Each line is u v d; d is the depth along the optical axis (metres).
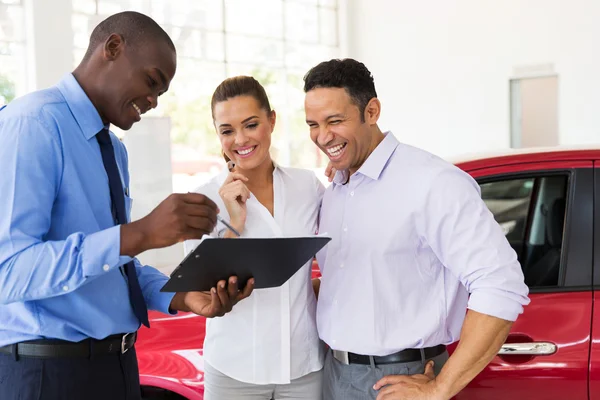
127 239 1.54
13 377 1.67
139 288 1.89
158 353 2.62
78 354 1.70
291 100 11.98
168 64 1.81
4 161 1.58
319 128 1.94
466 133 11.31
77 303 1.71
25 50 8.20
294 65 11.95
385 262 1.93
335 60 1.95
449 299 1.93
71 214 1.70
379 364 1.95
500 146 10.93
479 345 1.75
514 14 10.60
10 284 1.54
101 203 1.76
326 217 2.12
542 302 2.34
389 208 1.92
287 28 11.77
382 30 12.18
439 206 1.83
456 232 1.81
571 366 2.26
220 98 2.19
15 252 1.54
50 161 1.64
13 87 8.16
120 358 1.81
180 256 5.97
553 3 10.20
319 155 12.42
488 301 1.74
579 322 2.29
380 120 12.44
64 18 8.26
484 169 2.52
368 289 1.94
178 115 10.32
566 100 10.22
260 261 1.70
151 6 9.60
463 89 11.27
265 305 2.17
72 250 1.53
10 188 1.57
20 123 1.62
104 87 1.77
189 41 10.30
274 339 2.17
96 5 8.82
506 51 10.74
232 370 2.19
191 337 2.62
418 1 11.68
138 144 6.41
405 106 12.04
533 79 10.56
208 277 1.71
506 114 10.81
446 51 11.41
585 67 9.99
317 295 2.36
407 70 11.95
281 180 2.28
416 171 1.89
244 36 11.08
